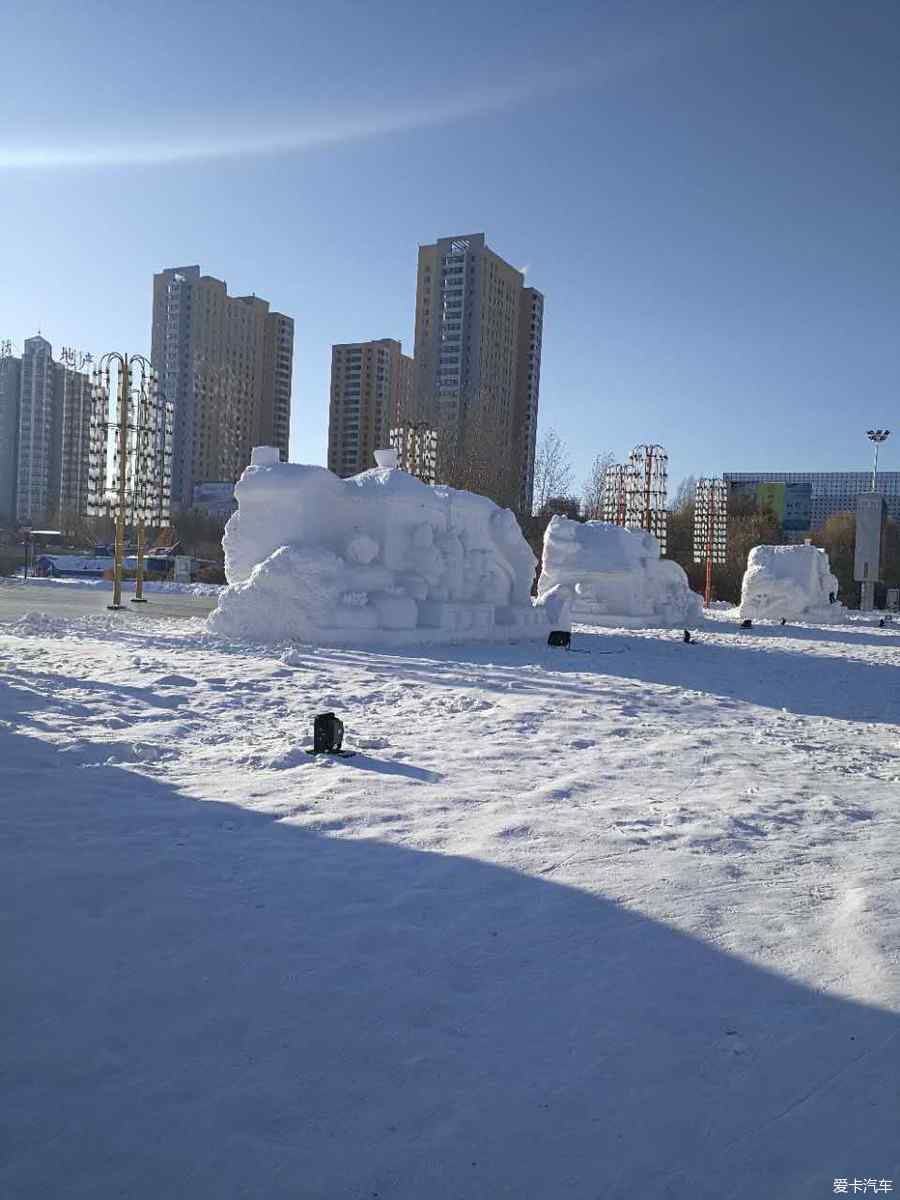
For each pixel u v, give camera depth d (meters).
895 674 16.91
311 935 4.09
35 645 14.27
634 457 33.56
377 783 6.73
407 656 15.05
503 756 7.97
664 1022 3.44
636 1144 2.75
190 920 4.16
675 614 28.20
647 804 6.52
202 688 10.73
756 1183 2.60
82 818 5.50
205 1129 2.75
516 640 19.67
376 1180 2.56
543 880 4.85
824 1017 3.49
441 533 19.03
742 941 4.15
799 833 5.95
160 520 26.69
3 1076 2.96
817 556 32.78
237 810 5.89
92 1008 3.39
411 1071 3.08
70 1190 2.48
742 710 11.64
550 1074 3.09
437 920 4.30
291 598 16.31
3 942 3.84
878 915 4.45
